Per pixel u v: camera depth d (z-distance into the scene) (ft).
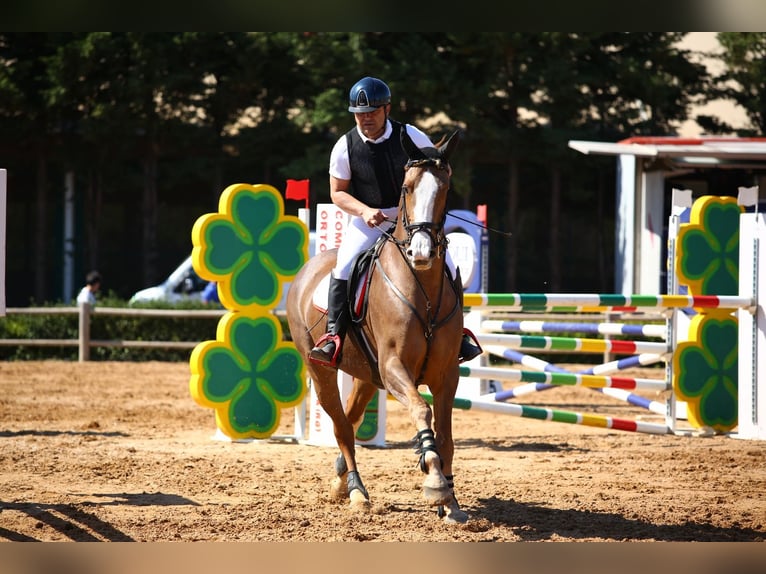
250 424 41.37
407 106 105.40
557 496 29.27
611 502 28.45
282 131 107.34
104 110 104.78
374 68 100.68
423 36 106.73
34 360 79.10
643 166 89.25
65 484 30.19
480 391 49.52
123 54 106.11
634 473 33.73
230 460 35.58
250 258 41.22
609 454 38.45
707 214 47.24
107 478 31.35
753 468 34.99
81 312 76.79
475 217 82.99
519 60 105.19
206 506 27.07
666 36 107.96
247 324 41.29
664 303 41.93
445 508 25.53
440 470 22.38
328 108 100.42
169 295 91.97
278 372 41.68
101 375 68.13
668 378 45.60
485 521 25.05
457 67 105.70
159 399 56.85
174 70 106.32
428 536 23.94
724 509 27.53
